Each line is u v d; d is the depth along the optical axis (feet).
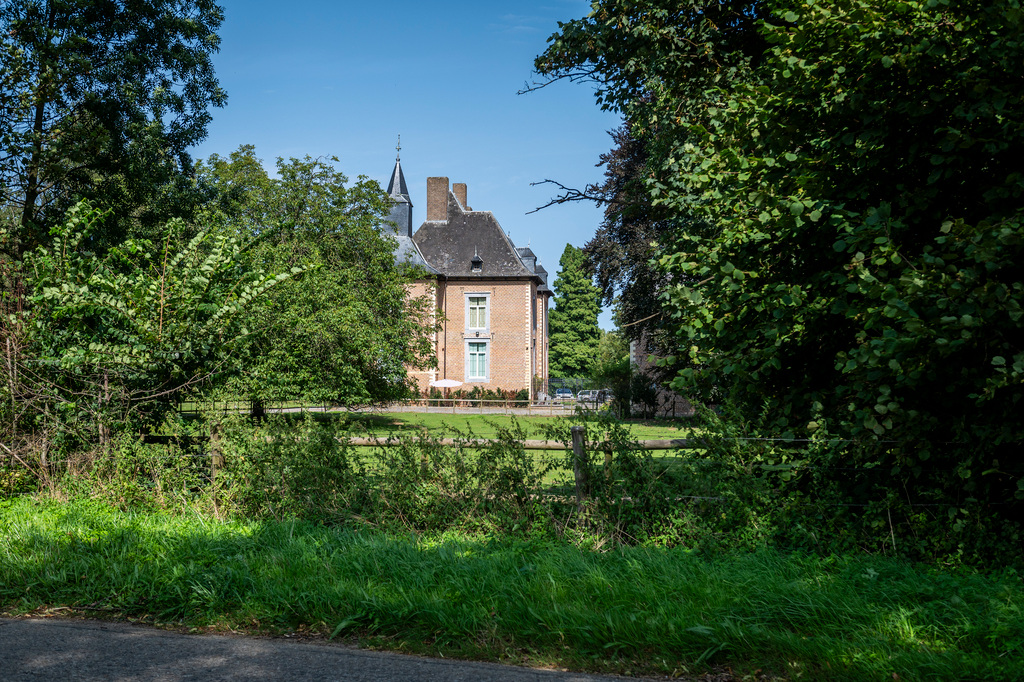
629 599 14.66
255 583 15.84
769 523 18.69
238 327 28.09
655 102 36.83
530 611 13.94
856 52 18.13
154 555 17.79
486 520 20.48
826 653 12.15
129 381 26.27
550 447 21.75
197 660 12.63
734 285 20.06
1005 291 14.79
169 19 59.11
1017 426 16.30
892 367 15.60
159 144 58.54
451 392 150.82
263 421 24.12
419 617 14.10
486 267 155.02
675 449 20.81
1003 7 15.88
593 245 81.61
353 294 81.82
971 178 18.44
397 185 154.51
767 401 20.17
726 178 21.66
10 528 19.88
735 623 13.34
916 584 14.78
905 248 19.27
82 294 25.72
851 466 18.84
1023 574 16.12
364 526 21.08
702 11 34.63
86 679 11.70
